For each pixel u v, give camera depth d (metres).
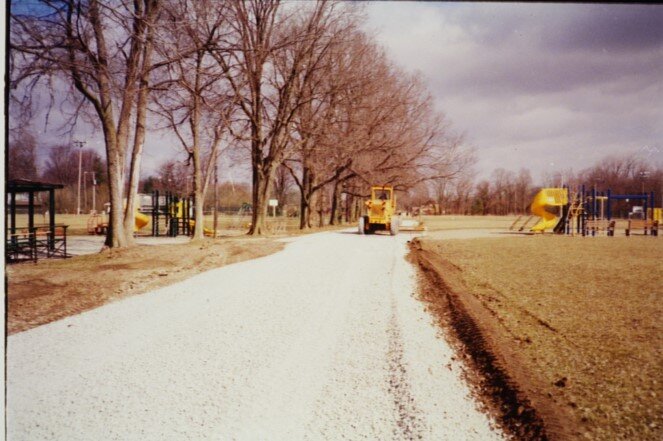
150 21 13.32
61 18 12.62
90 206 74.44
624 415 3.58
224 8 17.12
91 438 3.65
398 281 10.57
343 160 34.84
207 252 15.68
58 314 7.44
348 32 28.12
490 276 10.53
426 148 37.97
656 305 7.23
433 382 4.75
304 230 34.22
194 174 23.56
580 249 17.16
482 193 111.69
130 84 14.42
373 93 34.03
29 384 4.65
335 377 4.92
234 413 4.12
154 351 5.70
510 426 3.79
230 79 21.08
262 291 9.42
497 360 4.96
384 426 3.89
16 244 13.84
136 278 10.62
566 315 6.67
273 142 28.59
